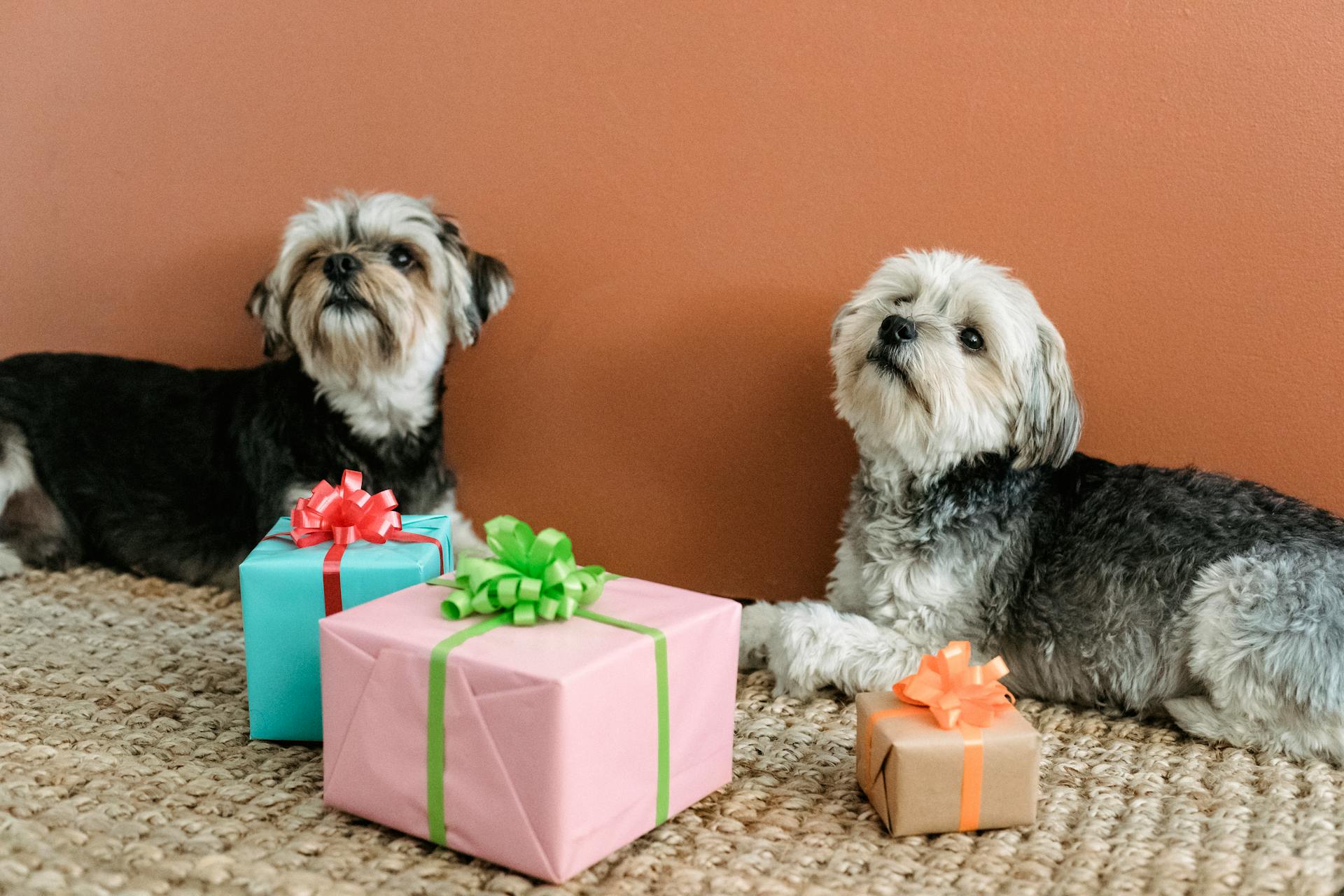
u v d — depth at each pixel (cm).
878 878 147
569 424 260
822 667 205
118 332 287
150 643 227
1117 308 221
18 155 281
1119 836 159
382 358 237
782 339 240
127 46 268
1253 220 210
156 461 266
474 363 263
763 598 255
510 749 139
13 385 274
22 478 268
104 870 143
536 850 139
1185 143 211
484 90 248
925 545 209
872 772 163
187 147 271
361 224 238
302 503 191
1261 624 182
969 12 215
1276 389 216
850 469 242
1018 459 205
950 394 194
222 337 280
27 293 290
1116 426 226
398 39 251
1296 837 158
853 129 227
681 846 155
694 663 159
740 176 235
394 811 152
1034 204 221
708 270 242
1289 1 200
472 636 149
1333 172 204
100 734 184
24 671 208
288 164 265
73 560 276
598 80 239
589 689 138
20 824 152
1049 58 213
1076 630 202
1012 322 194
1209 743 192
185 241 276
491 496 271
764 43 227
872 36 221
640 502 259
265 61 261
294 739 183
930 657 167
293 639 178
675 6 231
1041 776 180
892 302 206
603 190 245
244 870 143
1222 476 206
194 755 179
